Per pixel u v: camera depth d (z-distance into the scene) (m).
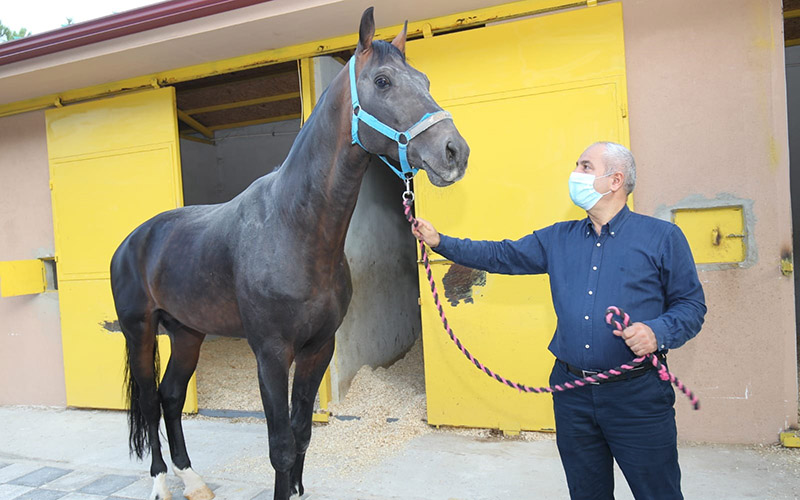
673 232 1.40
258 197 2.10
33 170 4.12
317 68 3.41
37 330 4.16
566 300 1.49
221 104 5.47
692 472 2.42
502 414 3.05
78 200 3.93
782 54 2.58
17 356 4.23
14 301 4.21
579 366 1.46
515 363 3.01
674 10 2.71
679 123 2.74
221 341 6.22
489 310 3.04
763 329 2.66
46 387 4.16
